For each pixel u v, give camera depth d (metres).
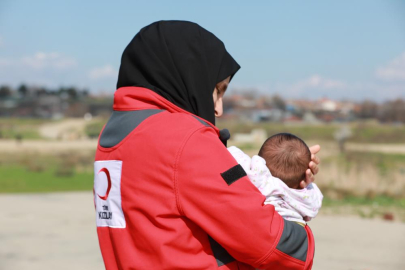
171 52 1.71
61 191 14.82
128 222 1.62
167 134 1.57
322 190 13.15
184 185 1.52
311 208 1.93
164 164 1.54
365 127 74.50
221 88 1.86
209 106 1.74
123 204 1.62
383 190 13.12
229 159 1.57
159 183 1.55
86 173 22.03
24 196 12.52
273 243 1.54
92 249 6.48
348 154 29.38
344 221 9.04
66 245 6.70
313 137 55.00
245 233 1.52
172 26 1.76
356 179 13.86
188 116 1.63
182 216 1.55
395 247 6.70
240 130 77.25
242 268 1.63
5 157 33.81
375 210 10.48
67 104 129.88
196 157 1.53
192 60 1.72
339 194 12.77
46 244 6.72
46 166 25.05
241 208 1.51
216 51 1.79
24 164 27.31
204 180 1.51
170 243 1.54
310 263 1.65
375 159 27.23
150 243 1.55
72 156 34.72
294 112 121.50
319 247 6.67
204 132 1.59
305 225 1.87
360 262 5.81
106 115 114.19
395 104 92.88
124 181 1.62
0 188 15.51
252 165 1.88
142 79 1.74
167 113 1.64
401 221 9.17
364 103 104.38
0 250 6.34
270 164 2.12
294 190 1.91
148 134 1.60
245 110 117.44
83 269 5.46
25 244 6.70
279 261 1.57
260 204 1.56
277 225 1.58
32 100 139.50
